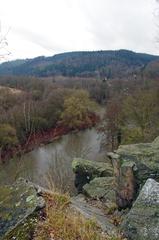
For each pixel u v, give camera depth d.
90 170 12.13
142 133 26.27
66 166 13.45
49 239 4.34
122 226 5.08
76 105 51.88
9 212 4.84
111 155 7.52
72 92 56.97
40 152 24.58
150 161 6.97
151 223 4.91
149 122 27.05
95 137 46.09
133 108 29.08
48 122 27.52
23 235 4.41
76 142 39.47
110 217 6.50
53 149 27.34
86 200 8.50
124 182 6.81
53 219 4.67
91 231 4.60
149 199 5.29
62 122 49.56
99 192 8.72
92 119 55.44
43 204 4.88
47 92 50.00
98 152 33.69
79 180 12.19
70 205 5.53
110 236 4.68
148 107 27.78
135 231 4.88
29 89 47.31
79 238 4.44
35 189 5.36
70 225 4.66
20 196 5.14
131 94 33.22
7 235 4.43
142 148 7.65
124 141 28.59
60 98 51.00
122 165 6.94
